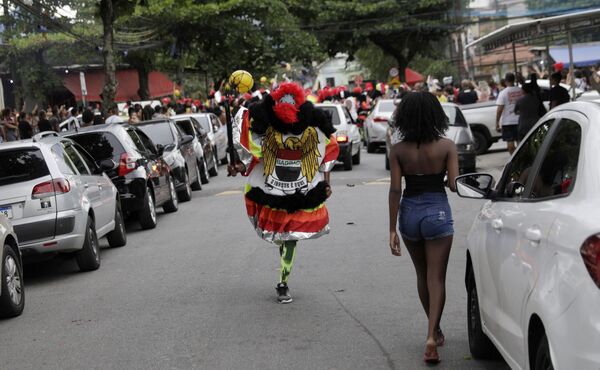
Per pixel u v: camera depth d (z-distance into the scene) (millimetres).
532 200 4699
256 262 10297
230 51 41594
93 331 7480
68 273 10641
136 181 13648
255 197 8023
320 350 6496
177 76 43906
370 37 55031
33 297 9289
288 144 7832
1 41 32375
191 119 22156
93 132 13914
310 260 10195
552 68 24719
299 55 44156
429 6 53406
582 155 4086
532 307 4172
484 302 5512
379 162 24172
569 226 3863
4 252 8156
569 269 3760
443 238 5957
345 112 23406
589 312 3559
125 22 33562
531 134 5297
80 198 10188
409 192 6016
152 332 7285
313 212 7984
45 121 21672
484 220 5625
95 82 39656
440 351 6359
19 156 9922
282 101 7754
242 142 7875
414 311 7551
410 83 57562
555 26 18188
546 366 4070
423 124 5879
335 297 8234
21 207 9672
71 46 34219
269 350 6555
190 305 8219
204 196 18578
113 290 9266
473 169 19328
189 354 6543
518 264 4555
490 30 43250
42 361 6645
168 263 10680
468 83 28297
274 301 8188
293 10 52031
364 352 6398
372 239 11484
